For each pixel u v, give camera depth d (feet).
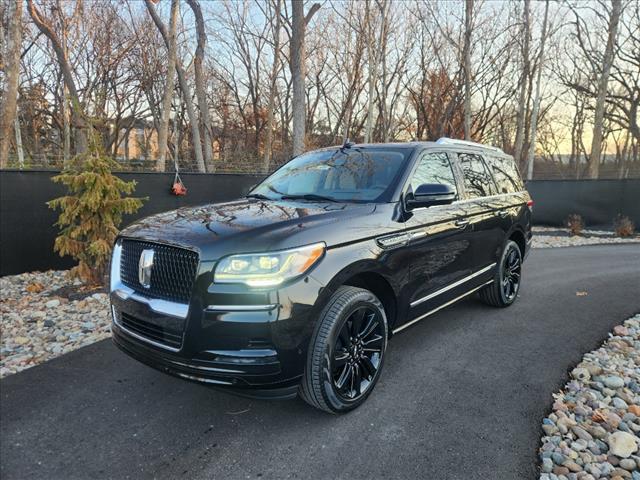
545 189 47.75
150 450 8.55
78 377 11.44
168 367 8.68
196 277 8.20
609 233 43.09
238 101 98.48
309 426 9.34
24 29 59.47
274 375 8.23
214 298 8.09
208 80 95.86
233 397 10.50
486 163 16.38
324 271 8.77
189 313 8.21
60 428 9.23
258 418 9.65
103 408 10.00
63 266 23.17
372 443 8.77
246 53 92.32
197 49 56.24
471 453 8.48
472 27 53.11
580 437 9.09
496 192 16.43
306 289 8.45
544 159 151.33
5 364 12.27
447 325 15.51
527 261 28.32
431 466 8.11
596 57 82.53
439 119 77.56
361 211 10.37
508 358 12.77
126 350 9.61
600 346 13.75
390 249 10.39
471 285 14.61
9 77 25.70
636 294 19.67
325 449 8.58
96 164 18.43
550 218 47.98
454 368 12.10
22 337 14.15
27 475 7.84
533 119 63.00
